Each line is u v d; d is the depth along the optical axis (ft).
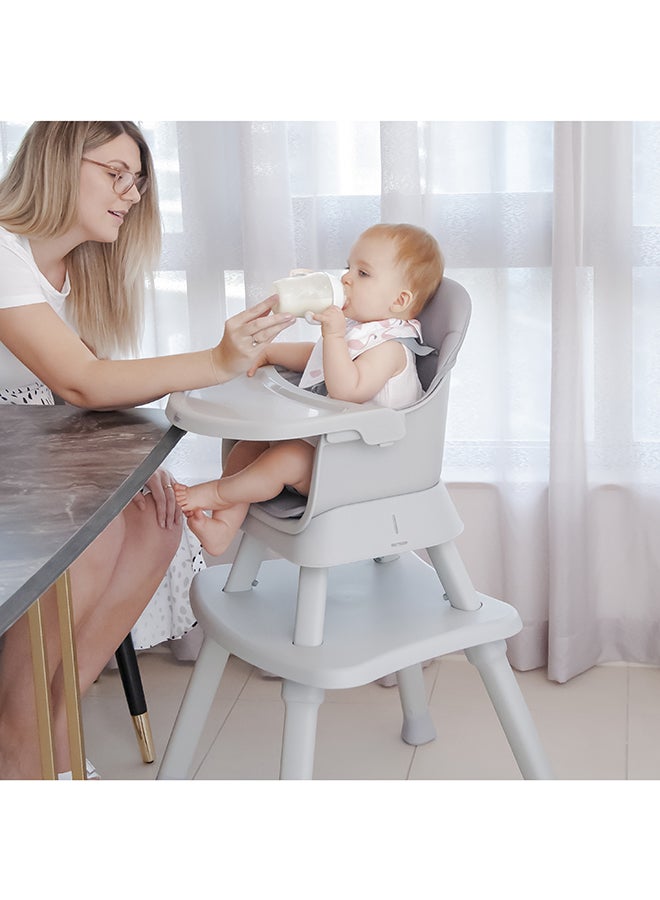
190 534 7.05
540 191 6.93
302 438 4.78
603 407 7.18
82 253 5.94
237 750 6.56
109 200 5.51
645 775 6.13
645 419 7.23
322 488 4.61
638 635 7.46
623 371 7.09
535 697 7.11
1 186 5.59
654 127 6.82
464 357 7.32
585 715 6.86
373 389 5.01
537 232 6.97
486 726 6.80
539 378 7.18
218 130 7.11
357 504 4.70
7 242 5.35
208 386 4.99
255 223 6.94
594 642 7.45
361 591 5.30
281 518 4.86
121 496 3.83
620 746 6.46
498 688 5.03
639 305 7.10
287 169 6.94
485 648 5.00
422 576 5.47
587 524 7.21
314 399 4.79
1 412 5.06
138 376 4.91
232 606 5.19
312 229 7.14
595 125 6.73
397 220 6.81
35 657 3.73
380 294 5.22
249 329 4.80
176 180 7.18
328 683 4.48
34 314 5.12
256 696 7.27
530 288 7.07
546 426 7.24
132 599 5.65
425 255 5.23
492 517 7.47
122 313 6.12
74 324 6.09
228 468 5.46
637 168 6.90
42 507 3.63
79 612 5.27
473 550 7.54
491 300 7.20
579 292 6.94
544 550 7.33
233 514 5.09
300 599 4.72
